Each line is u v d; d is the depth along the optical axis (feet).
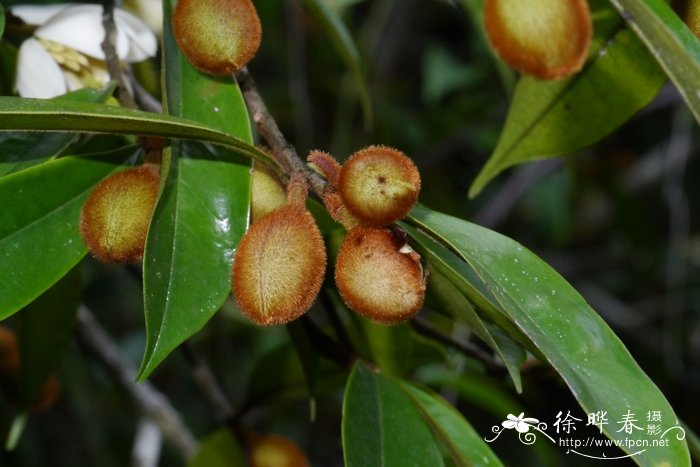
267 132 1.06
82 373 2.13
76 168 1.06
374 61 2.59
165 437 1.74
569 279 2.71
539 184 2.51
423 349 1.36
